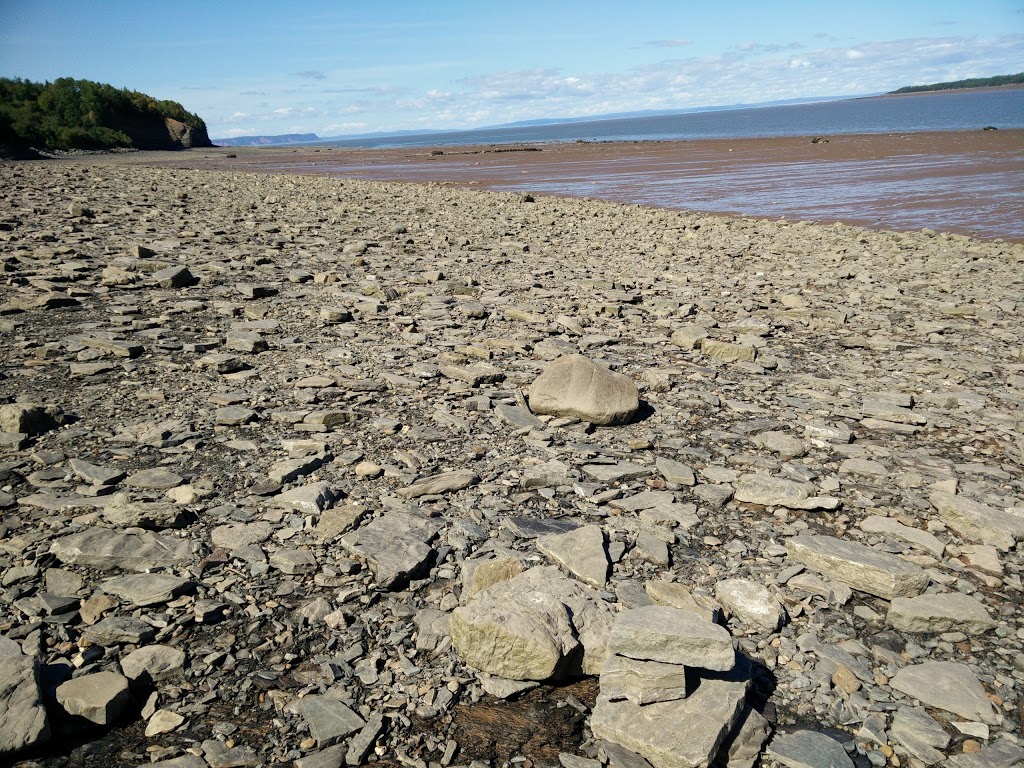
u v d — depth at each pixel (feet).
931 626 15.01
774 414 26.99
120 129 342.85
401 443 23.06
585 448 23.08
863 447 24.08
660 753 11.25
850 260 60.44
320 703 12.43
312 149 491.31
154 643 13.80
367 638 14.25
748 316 42.09
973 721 12.64
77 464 20.30
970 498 20.52
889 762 11.93
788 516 19.65
